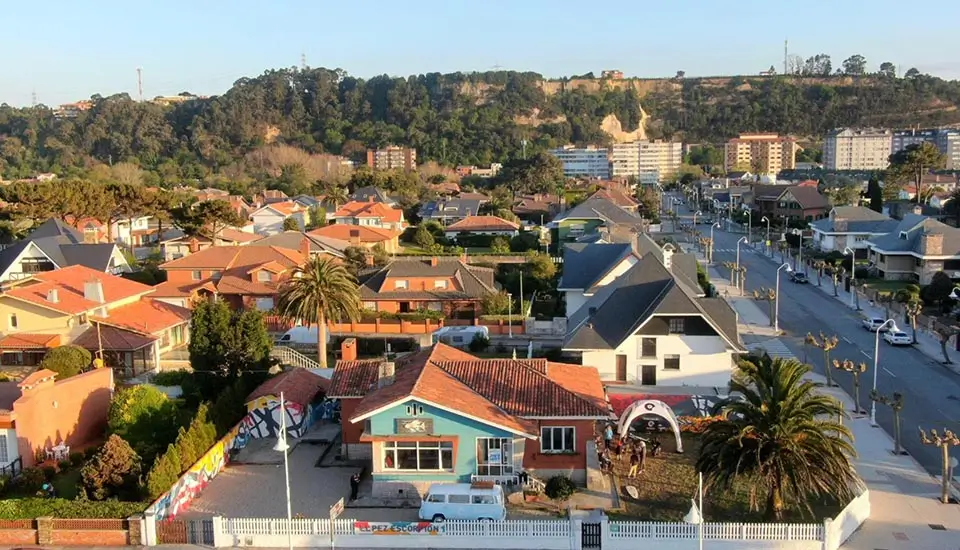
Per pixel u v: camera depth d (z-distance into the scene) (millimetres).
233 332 57938
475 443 40375
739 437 35531
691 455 45719
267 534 35875
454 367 45250
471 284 86812
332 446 48562
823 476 35188
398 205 173625
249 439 49688
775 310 79375
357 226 129500
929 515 38156
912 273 103375
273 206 150250
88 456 47500
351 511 39281
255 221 146500
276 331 81062
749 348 70812
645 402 46125
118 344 64250
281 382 52000
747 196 191750
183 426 47344
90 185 108562
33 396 45875
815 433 35750
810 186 174625
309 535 35781
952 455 45781
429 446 40656
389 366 44250
